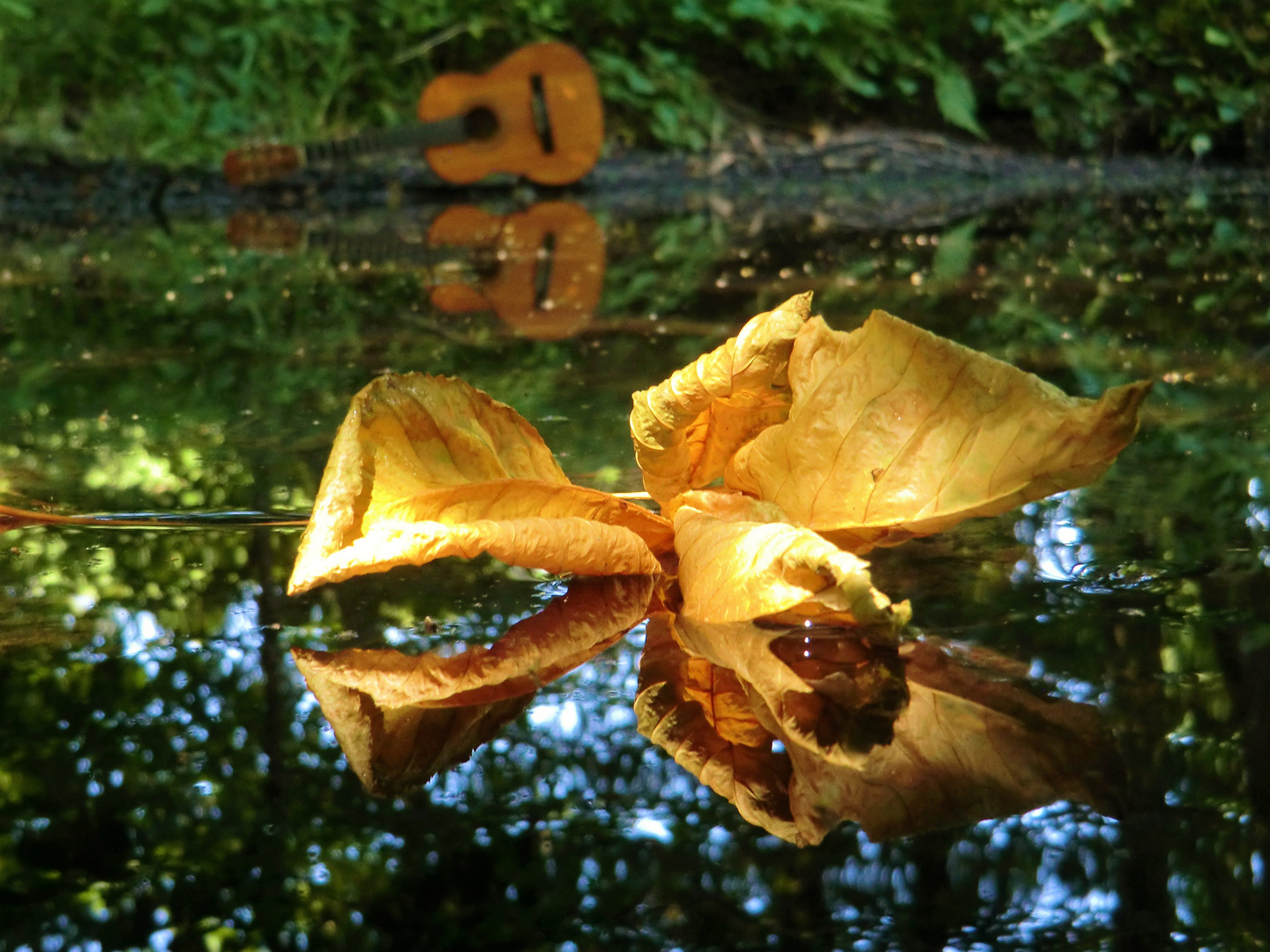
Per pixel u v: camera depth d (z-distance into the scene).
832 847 1.00
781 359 1.59
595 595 1.70
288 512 2.16
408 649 1.50
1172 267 5.40
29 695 1.35
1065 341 3.80
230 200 8.59
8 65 8.78
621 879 0.95
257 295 4.94
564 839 1.01
